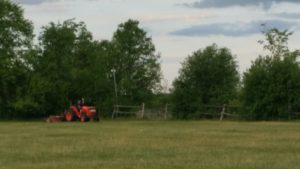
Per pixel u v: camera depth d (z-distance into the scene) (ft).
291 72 187.21
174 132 112.98
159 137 97.91
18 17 223.51
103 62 236.43
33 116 226.17
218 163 60.18
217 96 212.23
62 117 185.47
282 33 249.96
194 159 63.93
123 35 334.85
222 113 200.85
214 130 120.57
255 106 188.44
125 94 314.55
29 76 221.46
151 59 338.75
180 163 60.34
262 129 124.06
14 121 197.57
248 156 66.85
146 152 71.92
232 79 222.07
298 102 185.78
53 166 59.06
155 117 214.07
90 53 231.71
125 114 223.92
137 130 121.80
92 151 73.51
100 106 227.81
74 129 127.54
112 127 136.87
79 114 182.70
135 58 335.67
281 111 186.91
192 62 217.97
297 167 56.95
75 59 228.43
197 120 193.36
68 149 76.28
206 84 216.74
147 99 319.88
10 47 223.51
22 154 70.85
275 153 70.44
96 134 107.55
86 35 232.12
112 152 72.08
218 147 78.59
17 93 218.79
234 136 100.22
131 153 70.85
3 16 221.46
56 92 220.64
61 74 223.51
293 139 92.84
